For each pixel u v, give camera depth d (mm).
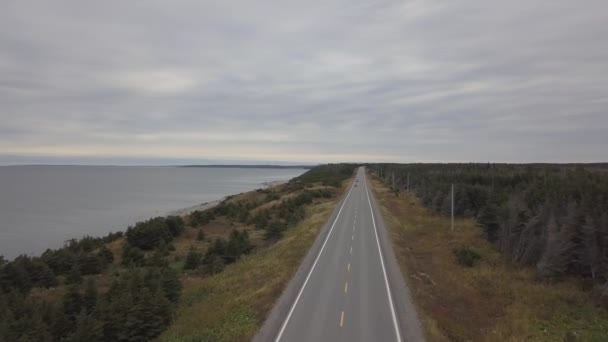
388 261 34688
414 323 21172
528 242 41969
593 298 31578
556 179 66312
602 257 35688
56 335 25734
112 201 151875
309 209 72438
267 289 26516
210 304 26734
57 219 106688
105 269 45438
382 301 24531
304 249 38500
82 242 58281
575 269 38094
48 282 39750
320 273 30781
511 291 32250
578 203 48656
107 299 29797
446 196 68312
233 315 22625
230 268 38438
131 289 29859
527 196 57906
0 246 74375
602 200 46125
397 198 89625
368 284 28047
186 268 43219
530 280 35906
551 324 26484
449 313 25656
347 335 19562
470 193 66812
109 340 23688
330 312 22641
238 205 86062
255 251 45625
